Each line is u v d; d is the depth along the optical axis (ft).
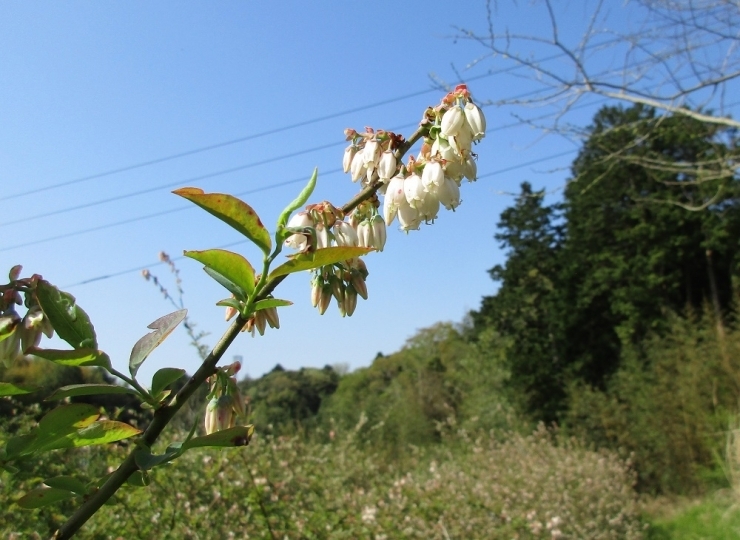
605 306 86.28
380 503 18.84
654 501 42.45
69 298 4.17
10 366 4.25
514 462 32.89
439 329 113.29
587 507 28.04
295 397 59.67
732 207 79.36
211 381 4.91
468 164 5.71
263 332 5.17
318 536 14.52
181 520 12.26
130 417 17.10
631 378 52.80
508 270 98.43
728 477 37.42
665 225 82.48
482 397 77.05
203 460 14.80
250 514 13.74
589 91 24.54
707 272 85.25
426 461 38.04
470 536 19.92
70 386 3.98
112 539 10.48
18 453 4.16
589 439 50.44
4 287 4.18
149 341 4.29
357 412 70.95
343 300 5.60
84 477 11.03
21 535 9.18
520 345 86.79
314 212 5.42
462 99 5.73
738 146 25.96
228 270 4.17
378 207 5.93
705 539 30.01
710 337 50.29
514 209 99.19
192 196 3.96
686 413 44.32
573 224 92.79
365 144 5.93
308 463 20.68
